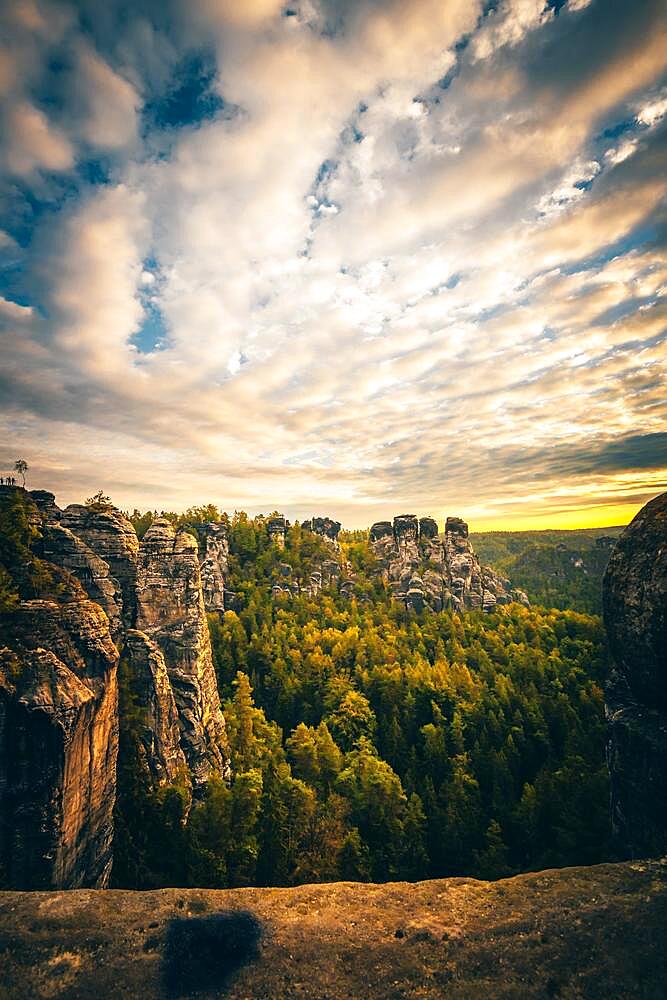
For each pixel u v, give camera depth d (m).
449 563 155.12
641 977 12.45
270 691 83.19
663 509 22.23
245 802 45.94
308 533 154.38
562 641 104.06
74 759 31.56
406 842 46.31
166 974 14.02
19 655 32.72
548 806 49.25
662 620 19.41
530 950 13.86
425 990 13.06
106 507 63.97
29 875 28.06
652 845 19.23
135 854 38.94
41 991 13.44
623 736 21.31
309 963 14.30
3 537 42.44
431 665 96.75
